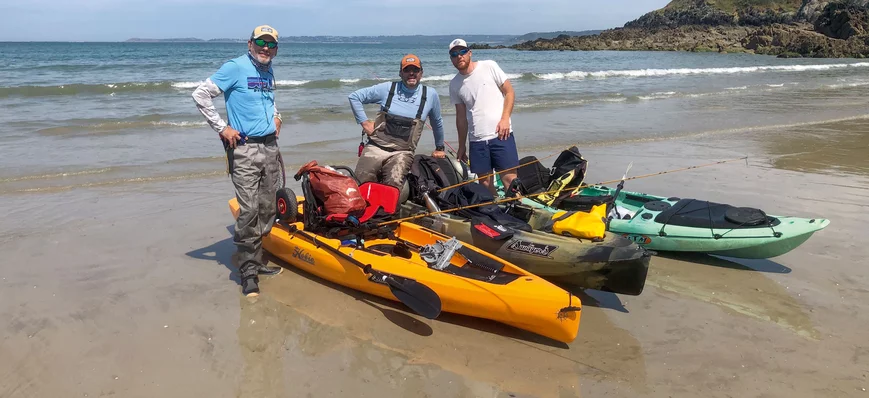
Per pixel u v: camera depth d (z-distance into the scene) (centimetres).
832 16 7106
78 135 1123
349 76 2703
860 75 3188
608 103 1773
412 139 593
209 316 466
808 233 515
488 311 438
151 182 838
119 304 482
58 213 699
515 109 1609
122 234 639
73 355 408
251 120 484
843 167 974
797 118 1519
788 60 5291
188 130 1198
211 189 813
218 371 394
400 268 479
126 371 392
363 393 372
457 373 394
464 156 681
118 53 6047
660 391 374
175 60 4425
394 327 455
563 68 3881
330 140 1133
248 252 505
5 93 1712
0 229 640
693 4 11400
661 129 1329
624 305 492
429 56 5700
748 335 443
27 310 468
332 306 487
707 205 584
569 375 393
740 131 1320
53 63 3809
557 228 511
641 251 451
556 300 410
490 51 8500
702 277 546
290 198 540
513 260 508
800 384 382
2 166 883
